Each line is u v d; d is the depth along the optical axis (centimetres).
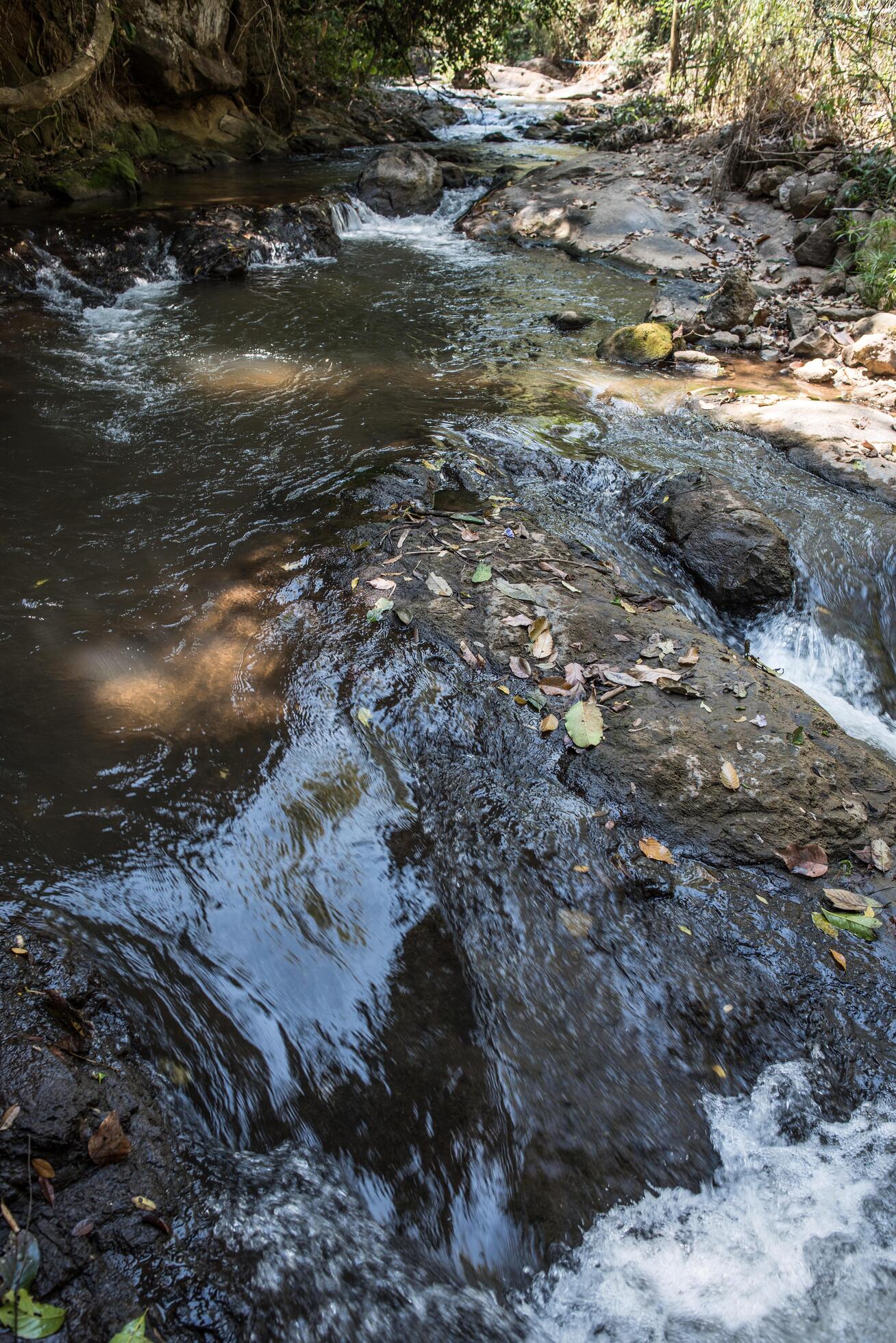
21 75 1089
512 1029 260
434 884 290
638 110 1538
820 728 356
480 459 525
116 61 1220
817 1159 246
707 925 286
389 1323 199
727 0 1223
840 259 873
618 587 424
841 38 1044
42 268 809
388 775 321
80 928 257
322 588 402
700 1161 244
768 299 839
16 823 286
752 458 562
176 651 364
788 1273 225
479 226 1102
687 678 368
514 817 310
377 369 662
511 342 739
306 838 297
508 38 2408
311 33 1439
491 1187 235
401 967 271
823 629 454
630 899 291
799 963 280
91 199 1035
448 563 419
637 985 271
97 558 421
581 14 2364
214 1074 241
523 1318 217
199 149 1310
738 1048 264
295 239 965
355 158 1452
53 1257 189
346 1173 232
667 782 323
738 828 314
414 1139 239
